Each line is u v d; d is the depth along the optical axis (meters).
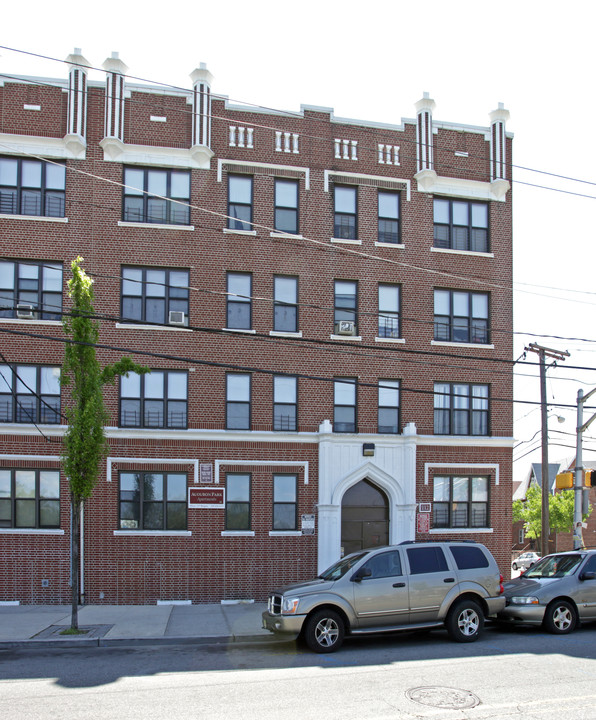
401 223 23.62
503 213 24.48
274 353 22.05
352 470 21.88
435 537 22.38
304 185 22.94
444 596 13.63
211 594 20.70
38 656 13.14
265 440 21.48
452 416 23.23
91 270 21.27
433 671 11.05
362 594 13.12
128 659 12.68
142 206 21.89
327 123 23.38
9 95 21.34
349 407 22.50
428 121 24.02
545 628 14.89
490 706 9.05
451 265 23.80
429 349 23.27
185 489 21.06
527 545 69.12
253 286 22.25
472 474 23.08
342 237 23.16
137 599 20.30
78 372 15.75
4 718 8.66
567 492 58.88
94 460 15.53
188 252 21.89
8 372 20.58
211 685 10.35
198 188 22.17
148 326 21.38
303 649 13.27
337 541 21.50
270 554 21.19
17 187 21.20
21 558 20.00
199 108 22.20
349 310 22.91
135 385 21.22
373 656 12.39
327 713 8.77
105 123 21.75
